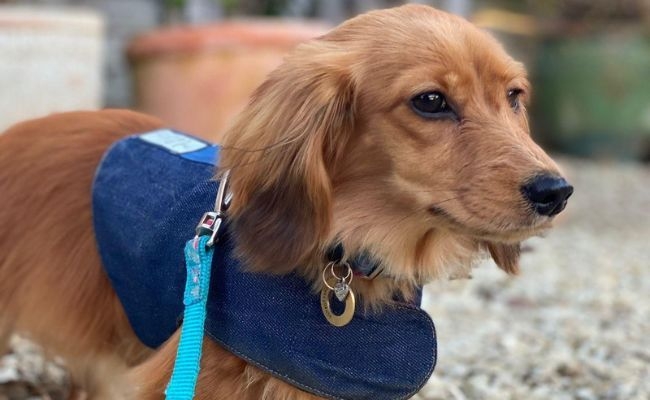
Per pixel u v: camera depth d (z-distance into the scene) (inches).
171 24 75.1
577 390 32.1
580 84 101.6
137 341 24.2
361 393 20.2
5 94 51.1
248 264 19.5
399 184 19.9
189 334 19.0
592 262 55.6
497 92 20.4
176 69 56.8
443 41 20.0
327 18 81.2
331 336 19.6
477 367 34.4
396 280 20.9
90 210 24.2
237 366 20.3
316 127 19.7
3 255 24.9
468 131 19.6
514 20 103.0
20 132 26.0
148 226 21.6
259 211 19.7
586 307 44.8
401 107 19.6
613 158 103.7
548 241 61.9
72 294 24.0
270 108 20.2
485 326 40.5
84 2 73.7
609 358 35.6
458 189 19.3
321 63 20.1
